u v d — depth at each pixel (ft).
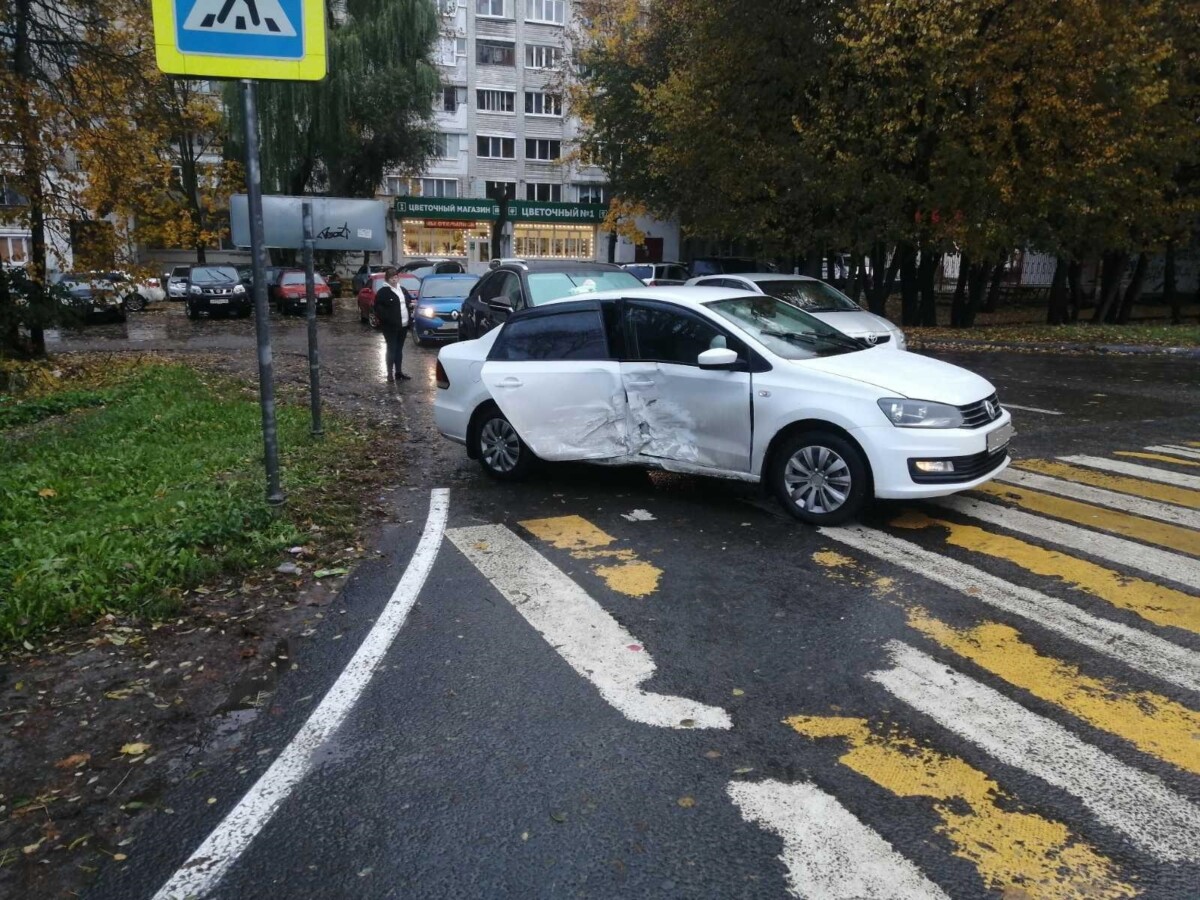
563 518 21.34
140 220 54.70
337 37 119.14
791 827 9.57
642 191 112.27
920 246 67.15
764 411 20.02
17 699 12.86
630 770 10.75
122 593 16.10
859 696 12.42
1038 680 12.75
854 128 62.44
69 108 48.52
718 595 16.21
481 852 9.32
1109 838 9.29
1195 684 12.56
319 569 17.92
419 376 49.57
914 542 18.78
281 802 10.29
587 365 22.72
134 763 11.20
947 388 19.25
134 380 46.16
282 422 33.73
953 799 10.01
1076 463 25.52
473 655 13.98
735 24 63.36
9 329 51.90
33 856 9.45
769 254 71.05
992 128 60.49
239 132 114.11
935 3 54.44
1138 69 58.59
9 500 22.39
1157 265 111.55
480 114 171.63
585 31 130.31
